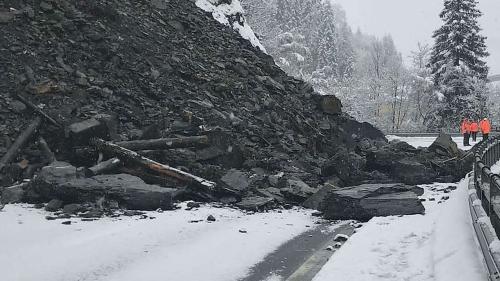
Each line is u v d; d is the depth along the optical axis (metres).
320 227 9.47
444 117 47.22
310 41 86.62
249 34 29.98
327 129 21.92
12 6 15.74
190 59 20.06
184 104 16.48
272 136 17.69
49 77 13.95
